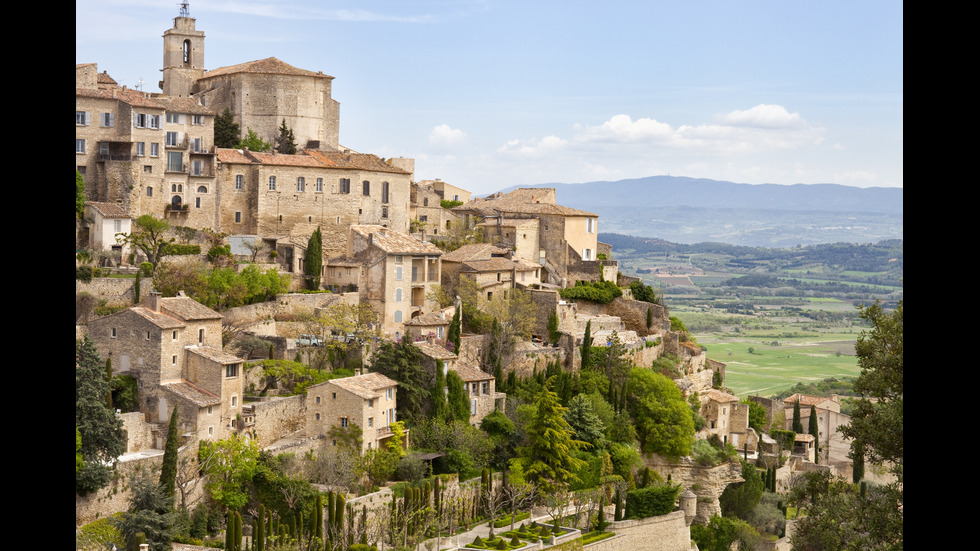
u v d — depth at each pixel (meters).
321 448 124.50
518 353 160.25
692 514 148.38
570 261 196.88
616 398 162.50
